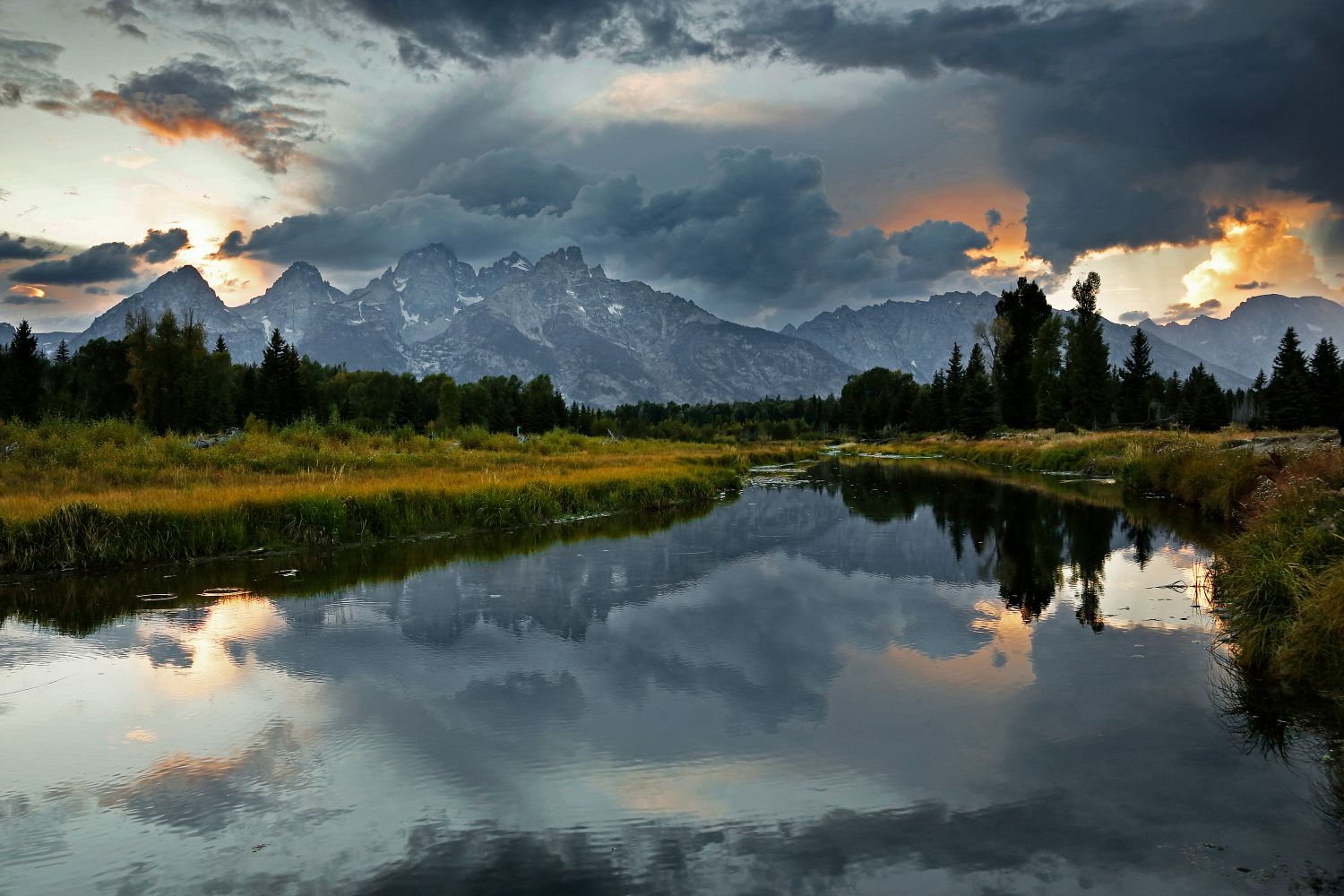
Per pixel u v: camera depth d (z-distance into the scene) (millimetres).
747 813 5145
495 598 11312
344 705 7109
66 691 7453
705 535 17641
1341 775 5520
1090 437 47531
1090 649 8664
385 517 16734
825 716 6812
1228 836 4746
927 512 22188
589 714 6891
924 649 8781
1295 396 62344
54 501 14602
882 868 4469
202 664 8266
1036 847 4672
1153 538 16531
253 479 21016
